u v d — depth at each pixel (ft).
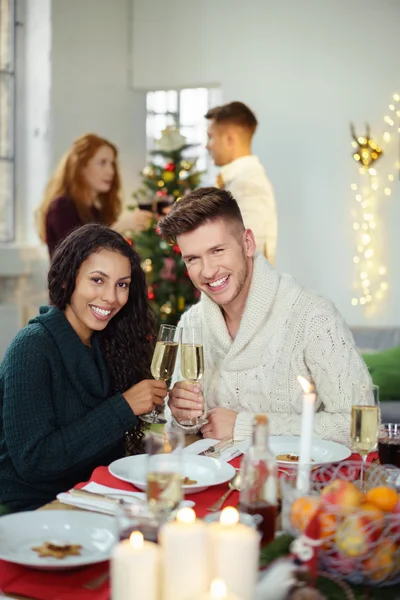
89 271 6.53
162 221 7.00
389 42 18.04
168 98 20.97
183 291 16.90
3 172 18.53
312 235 18.83
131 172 20.11
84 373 6.54
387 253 18.31
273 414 6.91
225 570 3.28
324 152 18.61
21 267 18.06
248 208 14.26
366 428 5.02
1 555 3.96
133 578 3.18
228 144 14.51
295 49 18.66
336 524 3.67
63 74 18.47
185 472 5.55
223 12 19.11
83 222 15.72
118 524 3.65
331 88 18.47
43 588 3.79
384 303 18.38
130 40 19.84
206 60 19.33
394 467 5.43
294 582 3.32
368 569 3.65
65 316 6.71
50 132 18.31
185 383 6.62
